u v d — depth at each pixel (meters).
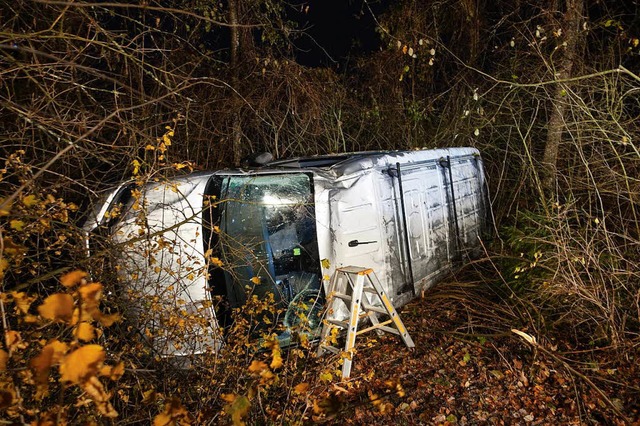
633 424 3.75
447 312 5.99
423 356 5.03
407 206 5.90
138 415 3.44
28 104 5.11
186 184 4.92
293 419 3.64
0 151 5.32
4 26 4.85
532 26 8.59
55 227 3.92
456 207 7.21
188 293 4.30
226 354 4.02
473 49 10.06
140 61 4.32
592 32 8.28
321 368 4.21
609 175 6.10
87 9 5.15
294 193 5.26
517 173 8.80
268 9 8.54
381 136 10.25
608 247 5.24
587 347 5.04
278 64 8.73
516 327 5.44
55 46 5.22
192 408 3.72
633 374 4.49
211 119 8.27
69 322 1.68
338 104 9.95
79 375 1.61
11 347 2.13
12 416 2.22
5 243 2.34
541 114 9.09
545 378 4.59
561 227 5.58
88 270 3.70
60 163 5.13
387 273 5.35
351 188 5.13
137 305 4.26
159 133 7.12
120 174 5.59
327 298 4.77
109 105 6.20
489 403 4.27
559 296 5.48
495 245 7.63
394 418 4.06
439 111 10.55
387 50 10.17
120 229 4.44
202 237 4.75
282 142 9.31
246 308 4.50
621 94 6.48
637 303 4.84
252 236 5.16
